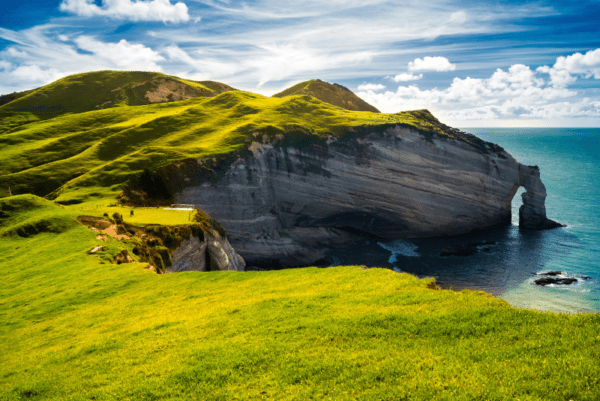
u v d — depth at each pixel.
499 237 106.38
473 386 9.59
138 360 15.12
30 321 25.55
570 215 124.19
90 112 151.12
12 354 19.97
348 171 107.75
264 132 107.50
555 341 11.28
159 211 70.12
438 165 110.12
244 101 149.38
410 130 109.62
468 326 13.30
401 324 14.27
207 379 12.38
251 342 14.66
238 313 18.72
